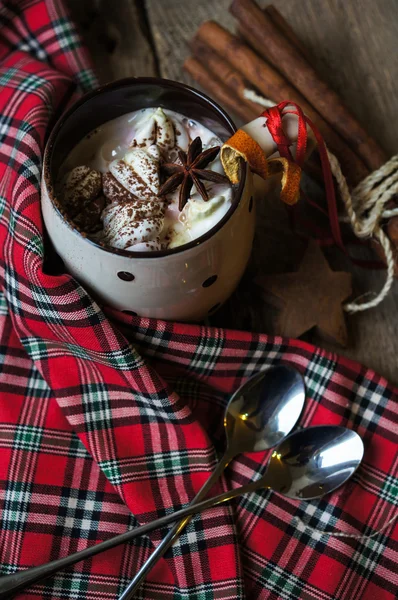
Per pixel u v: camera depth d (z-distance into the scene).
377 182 0.48
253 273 0.50
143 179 0.41
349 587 0.43
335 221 0.46
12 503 0.44
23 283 0.43
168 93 0.43
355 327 0.48
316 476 0.44
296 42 0.51
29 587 0.42
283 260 0.50
